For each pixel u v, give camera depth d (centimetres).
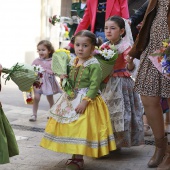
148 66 519
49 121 541
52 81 880
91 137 516
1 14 1630
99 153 521
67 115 523
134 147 662
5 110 933
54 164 558
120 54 604
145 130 740
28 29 1725
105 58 561
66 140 514
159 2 518
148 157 605
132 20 746
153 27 518
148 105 527
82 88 533
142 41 537
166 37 505
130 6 869
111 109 595
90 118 518
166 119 777
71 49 709
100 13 771
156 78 514
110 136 530
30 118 830
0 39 1636
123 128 588
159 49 487
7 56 1656
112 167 555
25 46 1716
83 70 534
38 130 751
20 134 712
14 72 462
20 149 619
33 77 470
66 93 539
